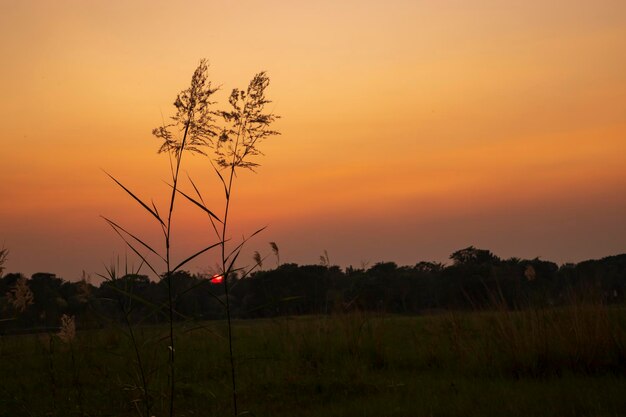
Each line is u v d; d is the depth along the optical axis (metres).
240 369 8.64
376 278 29.42
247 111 4.55
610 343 8.09
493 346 8.71
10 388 7.29
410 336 11.43
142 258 4.43
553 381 7.33
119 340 8.81
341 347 9.75
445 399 6.72
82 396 6.66
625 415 5.54
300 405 7.02
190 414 6.40
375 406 6.56
